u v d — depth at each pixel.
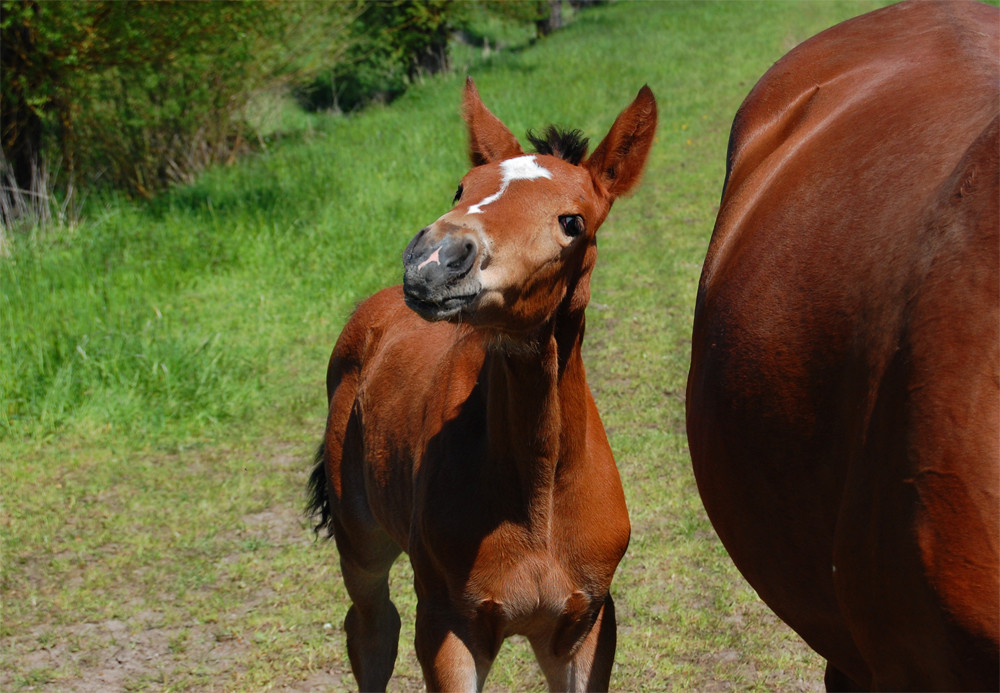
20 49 9.20
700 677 3.35
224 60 11.21
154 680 3.56
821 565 1.83
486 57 20.36
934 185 1.65
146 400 5.87
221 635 3.82
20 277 7.40
